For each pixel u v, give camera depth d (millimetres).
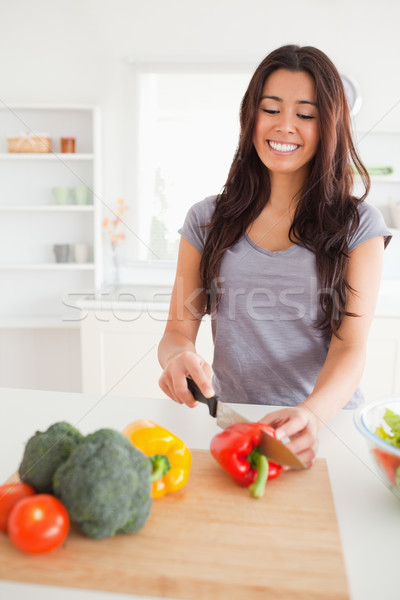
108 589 417
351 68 2160
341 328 783
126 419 649
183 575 418
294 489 547
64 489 432
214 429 684
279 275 808
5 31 2178
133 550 444
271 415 603
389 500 547
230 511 505
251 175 829
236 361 846
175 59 2129
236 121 2158
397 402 605
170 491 529
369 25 2137
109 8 2176
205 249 848
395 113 2172
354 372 721
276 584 412
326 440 670
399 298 1604
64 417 517
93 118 2096
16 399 540
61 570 422
